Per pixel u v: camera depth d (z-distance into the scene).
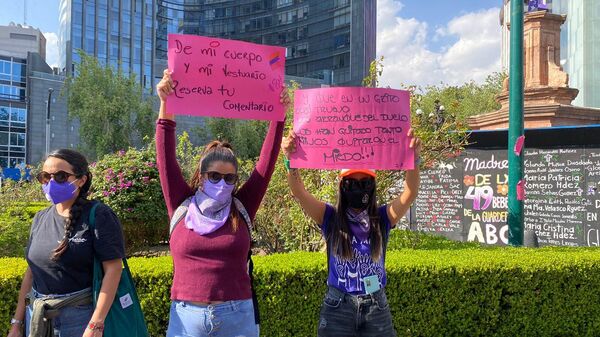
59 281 2.53
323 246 6.25
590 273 4.72
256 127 40.97
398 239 6.90
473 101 33.44
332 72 108.00
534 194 7.67
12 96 60.19
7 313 3.72
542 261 4.66
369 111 3.18
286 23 117.25
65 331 2.52
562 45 37.09
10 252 6.72
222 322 2.51
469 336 4.48
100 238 2.54
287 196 6.47
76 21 73.75
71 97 37.88
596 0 31.45
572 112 9.81
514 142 5.91
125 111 37.41
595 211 7.02
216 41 3.04
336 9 109.94
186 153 9.80
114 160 8.86
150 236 9.42
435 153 6.35
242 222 2.70
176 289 2.59
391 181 6.07
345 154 3.17
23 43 78.62
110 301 2.51
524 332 4.56
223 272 2.54
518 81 5.89
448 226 8.24
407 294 4.31
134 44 79.31
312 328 4.18
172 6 110.44
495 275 4.48
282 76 3.13
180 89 2.97
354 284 2.94
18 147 60.47
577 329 4.70
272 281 4.11
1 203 8.61
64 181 2.56
